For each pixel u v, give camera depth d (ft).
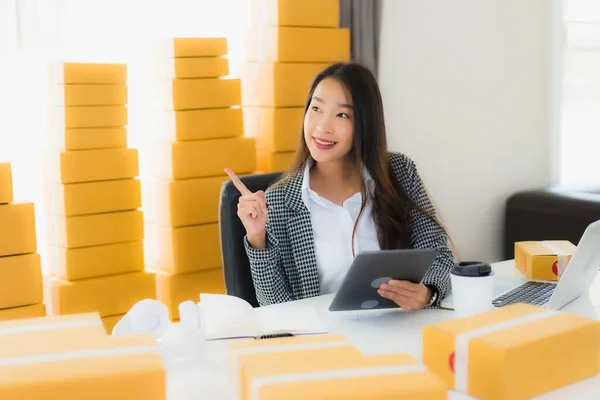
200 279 9.83
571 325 4.18
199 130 9.68
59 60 9.55
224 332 4.86
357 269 5.04
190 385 4.17
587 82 14.33
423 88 12.40
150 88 9.91
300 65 10.30
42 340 3.71
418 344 4.88
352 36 11.18
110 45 9.92
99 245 9.14
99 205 9.08
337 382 3.48
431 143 12.64
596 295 6.02
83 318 4.06
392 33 11.90
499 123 13.52
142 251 9.48
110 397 3.34
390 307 5.62
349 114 6.52
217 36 10.77
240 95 9.98
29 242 8.19
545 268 6.40
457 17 12.68
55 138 9.09
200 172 9.68
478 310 5.05
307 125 6.59
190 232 9.66
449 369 4.04
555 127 14.28
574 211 12.36
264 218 6.23
